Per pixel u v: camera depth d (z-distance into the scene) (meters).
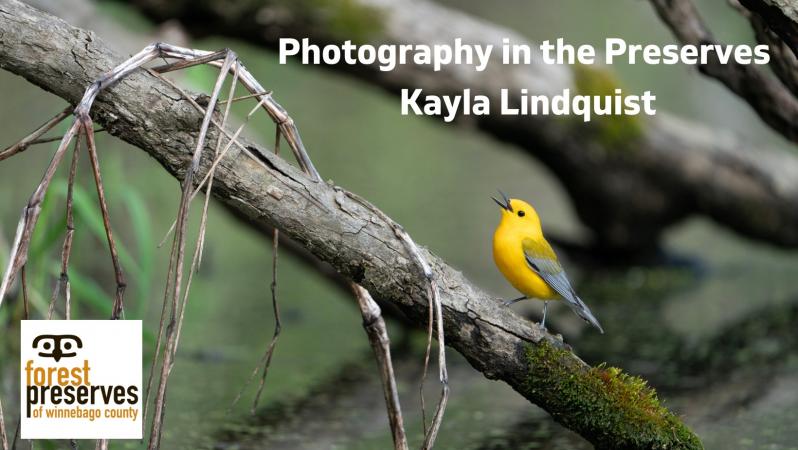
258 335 7.41
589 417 4.14
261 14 7.96
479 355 4.11
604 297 8.76
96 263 9.23
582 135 8.77
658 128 8.96
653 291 8.96
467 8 18.52
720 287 9.19
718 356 6.82
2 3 3.65
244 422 5.43
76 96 3.73
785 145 12.55
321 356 6.88
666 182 9.09
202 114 3.73
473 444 5.09
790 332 7.47
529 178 13.12
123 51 7.44
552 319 7.93
